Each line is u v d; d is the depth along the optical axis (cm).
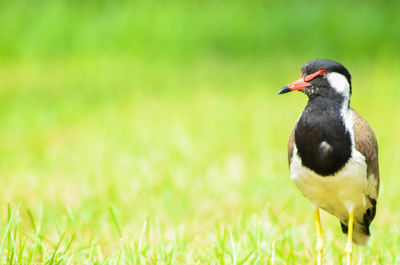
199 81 2245
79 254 802
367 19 2717
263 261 809
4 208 1036
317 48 2652
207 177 1183
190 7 2842
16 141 1519
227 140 1459
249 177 1201
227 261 791
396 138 1462
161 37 2712
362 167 752
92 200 1050
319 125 756
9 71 2466
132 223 968
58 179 1200
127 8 2831
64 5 2836
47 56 2689
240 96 1975
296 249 868
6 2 2825
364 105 1792
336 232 932
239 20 2775
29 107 1898
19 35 2758
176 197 1085
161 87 2156
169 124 1599
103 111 1816
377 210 1038
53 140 1513
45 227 927
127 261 792
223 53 2683
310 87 777
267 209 962
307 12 2759
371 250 864
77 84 2231
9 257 768
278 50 2678
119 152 1373
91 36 2747
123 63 2553
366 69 2341
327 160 750
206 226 960
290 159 806
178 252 828
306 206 1058
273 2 2841
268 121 1622
